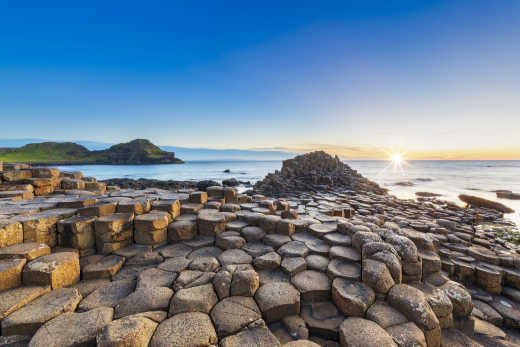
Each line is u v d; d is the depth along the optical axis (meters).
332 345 3.15
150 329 2.82
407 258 4.20
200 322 2.99
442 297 3.71
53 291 3.38
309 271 4.31
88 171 72.75
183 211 6.43
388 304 3.57
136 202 5.52
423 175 51.09
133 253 4.71
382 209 13.62
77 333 2.70
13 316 2.87
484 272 5.63
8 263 3.41
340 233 5.61
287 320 3.37
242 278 3.63
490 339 3.95
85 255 4.62
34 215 4.68
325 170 29.83
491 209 16.39
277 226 5.77
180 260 4.55
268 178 24.91
